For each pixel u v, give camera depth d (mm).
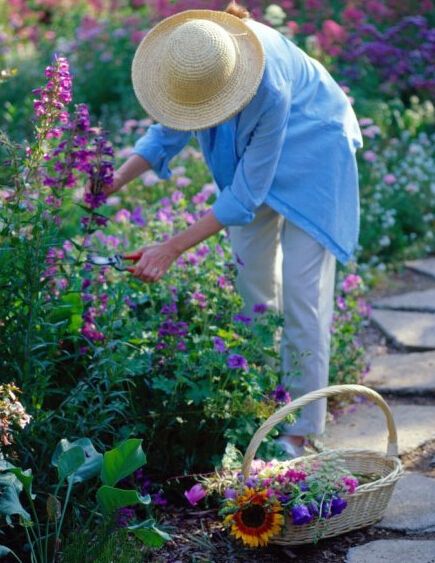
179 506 4277
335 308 5914
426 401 5469
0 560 3789
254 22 4316
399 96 10219
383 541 3953
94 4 12188
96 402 4379
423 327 6379
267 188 4281
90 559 3527
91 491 4062
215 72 3908
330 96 4496
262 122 4102
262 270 4848
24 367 3951
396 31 10188
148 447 4359
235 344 4465
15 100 9977
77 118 4172
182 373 4281
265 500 3793
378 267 7367
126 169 4723
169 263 4328
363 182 8164
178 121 3994
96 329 4348
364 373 5594
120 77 10297
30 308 3936
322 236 4434
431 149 8906
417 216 8102
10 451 3828
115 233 6332
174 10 10617
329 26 9672
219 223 4285
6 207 4086
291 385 4602
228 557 3900
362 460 4293
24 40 11844
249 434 4281
